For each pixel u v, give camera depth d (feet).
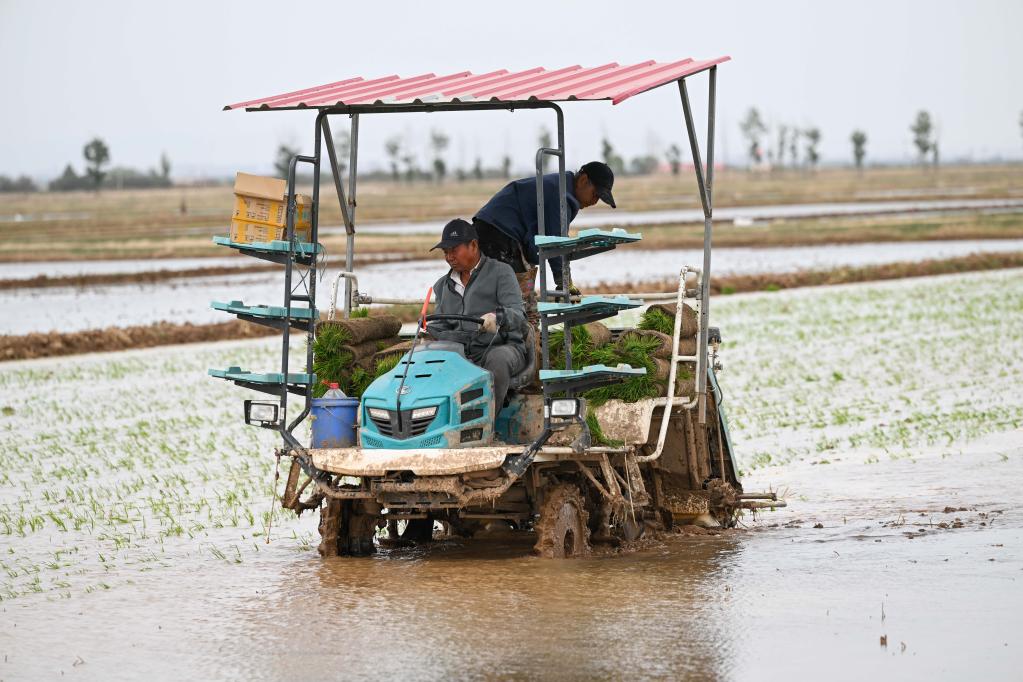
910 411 132.87
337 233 576.20
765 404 142.31
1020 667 49.55
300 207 76.33
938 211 638.53
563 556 72.90
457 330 75.56
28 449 123.85
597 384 70.03
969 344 187.83
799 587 64.13
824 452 112.78
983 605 59.06
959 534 76.28
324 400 74.74
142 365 195.42
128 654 54.85
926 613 58.03
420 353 72.59
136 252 492.95
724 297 285.23
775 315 241.96
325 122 80.89
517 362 73.67
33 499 97.86
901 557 70.59
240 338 234.99
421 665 51.37
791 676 49.11
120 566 73.61
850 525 81.82
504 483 68.23
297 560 74.18
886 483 95.96
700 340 78.95
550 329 78.95
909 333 205.46
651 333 77.05
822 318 233.96
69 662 53.88
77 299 314.55
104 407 153.58
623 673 49.78
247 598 64.54
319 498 74.90
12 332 242.78
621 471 78.43
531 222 80.79
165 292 329.52
